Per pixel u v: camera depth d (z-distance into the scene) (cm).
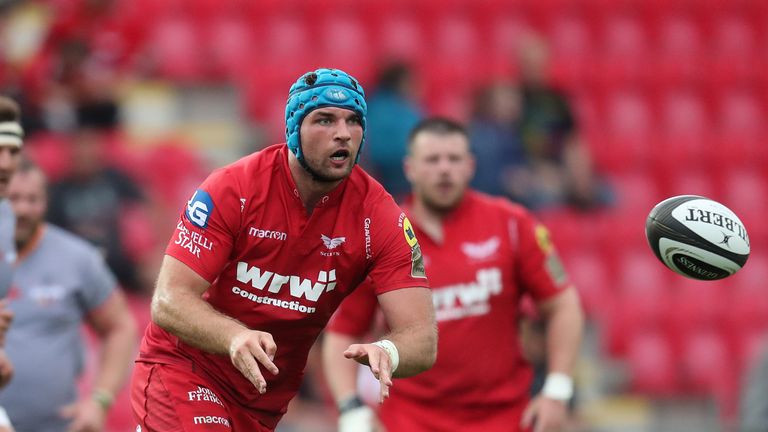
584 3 6600
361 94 1761
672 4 6688
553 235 4894
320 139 1733
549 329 2597
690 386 4762
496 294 2556
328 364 2588
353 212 1838
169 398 1877
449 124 2586
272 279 1830
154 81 5825
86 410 2569
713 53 6631
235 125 5844
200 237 1769
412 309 1833
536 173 4631
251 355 1636
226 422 1894
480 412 2547
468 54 6369
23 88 5044
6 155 2131
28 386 2511
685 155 5800
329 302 1877
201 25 6203
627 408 4653
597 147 5788
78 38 5100
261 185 1798
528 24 6519
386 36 6334
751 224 5484
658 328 4847
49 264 2580
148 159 5197
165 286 1752
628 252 5041
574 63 6431
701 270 1784
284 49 6231
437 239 2562
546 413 2527
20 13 6088
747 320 4900
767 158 5850
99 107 5034
